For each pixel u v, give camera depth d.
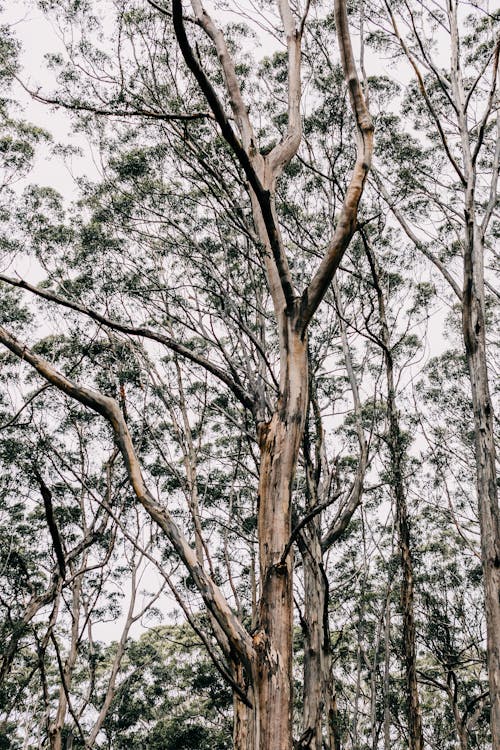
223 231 12.98
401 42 9.80
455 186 15.29
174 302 11.81
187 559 4.97
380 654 20.62
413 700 11.16
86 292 15.16
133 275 14.52
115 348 15.14
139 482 5.18
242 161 5.63
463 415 17.84
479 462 10.43
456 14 12.54
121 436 5.29
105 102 10.56
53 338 17.28
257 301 12.50
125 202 13.62
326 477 11.58
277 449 5.41
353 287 14.04
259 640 4.80
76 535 18.39
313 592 10.90
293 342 5.64
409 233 13.34
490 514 10.07
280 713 4.58
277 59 13.70
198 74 5.20
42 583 17.52
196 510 12.36
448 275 12.47
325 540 11.20
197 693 22.75
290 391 5.54
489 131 14.46
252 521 17.28
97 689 23.12
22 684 20.27
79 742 21.91
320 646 10.58
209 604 4.84
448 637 18.34
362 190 5.49
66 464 15.14
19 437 16.30
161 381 13.34
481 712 19.88
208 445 17.34
